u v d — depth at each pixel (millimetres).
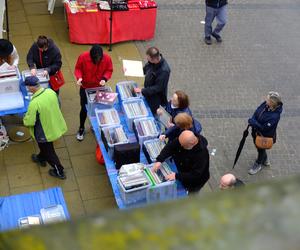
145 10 11562
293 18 13383
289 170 8750
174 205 747
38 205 6523
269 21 13164
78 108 9789
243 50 11984
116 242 709
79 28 11438
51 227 731
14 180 8133
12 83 8289
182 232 717
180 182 6816
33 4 12953
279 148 9172
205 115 9844
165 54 11617
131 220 729
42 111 7219
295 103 10398
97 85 8414
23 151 8672
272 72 11297
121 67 11109
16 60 8852
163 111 7879
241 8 13578
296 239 711
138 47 11820
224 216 729
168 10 13258
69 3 11367
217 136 9336
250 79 11016
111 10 11109
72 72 10789
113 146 7055
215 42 12195
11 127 9055
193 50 11828
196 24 12812
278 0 14078
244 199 741
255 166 8539
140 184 6391
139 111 7891
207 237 716
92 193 8031
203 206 741
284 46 12273
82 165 8516
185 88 10547
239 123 9703
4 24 12062
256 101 10367
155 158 6965
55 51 8664
